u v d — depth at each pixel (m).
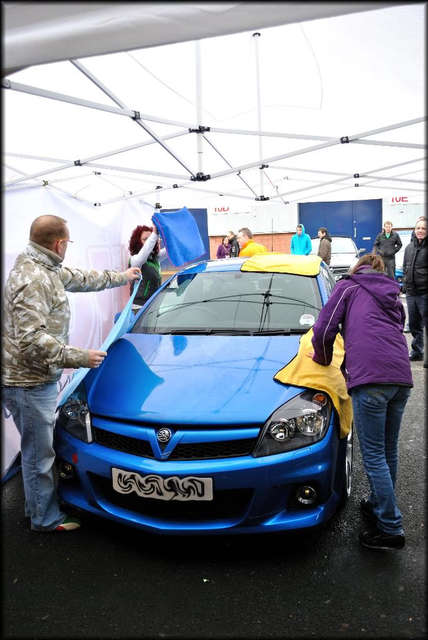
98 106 3.89
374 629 1.92
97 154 5.57
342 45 4.04
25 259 2.46
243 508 2.28
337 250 12.98
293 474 2.24
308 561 2.35
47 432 2.55
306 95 5.03
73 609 2.06
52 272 2.53
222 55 4.57
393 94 4.89
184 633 1.92
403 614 2.00
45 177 5.86
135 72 4.15
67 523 2.66
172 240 4.02
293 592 2.14
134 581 2.24
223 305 3.49
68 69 3.69
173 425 2.33
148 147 5.80
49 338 2.38
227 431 2.29
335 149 6.75
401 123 5.10
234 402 2.39
